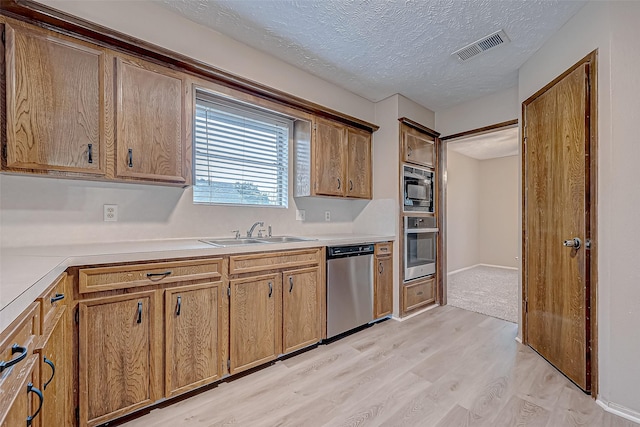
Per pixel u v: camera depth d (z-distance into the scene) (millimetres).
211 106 2385
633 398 1553
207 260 1767
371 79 2814
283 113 2506
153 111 1788
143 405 1543
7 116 1364
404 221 3129
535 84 2334
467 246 6098
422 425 1507
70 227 1769
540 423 1520
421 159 3387
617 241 1614
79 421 1363
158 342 1588
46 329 1013
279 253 2135
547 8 1833
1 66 1360
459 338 2602
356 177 3107
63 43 1501
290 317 2199
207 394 1762
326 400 1713
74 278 1351
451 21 1972
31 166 1417
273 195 2783
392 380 1926
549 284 2145
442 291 3604
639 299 1548
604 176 1668
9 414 654
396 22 1990
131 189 1975
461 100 3309
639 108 1553
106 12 1700
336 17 1946
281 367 2086
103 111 1612
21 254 1396
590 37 1754
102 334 1426
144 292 1544
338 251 2527
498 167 6234
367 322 2803
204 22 2014
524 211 2477
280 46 2287
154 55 1770
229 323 1867
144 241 2010
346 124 3000
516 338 2592
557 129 2041
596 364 1712
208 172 2383
